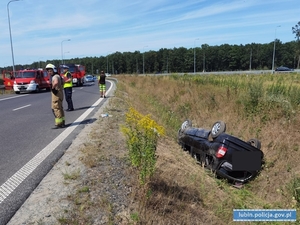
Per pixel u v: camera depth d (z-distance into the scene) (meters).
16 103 14.86
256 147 6.04
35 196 3.45
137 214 3.09
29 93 23.38
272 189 5.21
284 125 7.26
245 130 7.63
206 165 5.79
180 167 5.29
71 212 3.04
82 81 33.88
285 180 5.34
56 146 5.74
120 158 4.80
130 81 31.64
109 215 3.02
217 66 111.69
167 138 7.64
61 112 7.73
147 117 3.60
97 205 3.20
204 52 105.69
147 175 3.59
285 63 104.19
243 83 14.72
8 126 8.20
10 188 3.70
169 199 3.69
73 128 7.54
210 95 12.08
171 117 10.21
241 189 5.23
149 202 3.43
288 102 8.32
